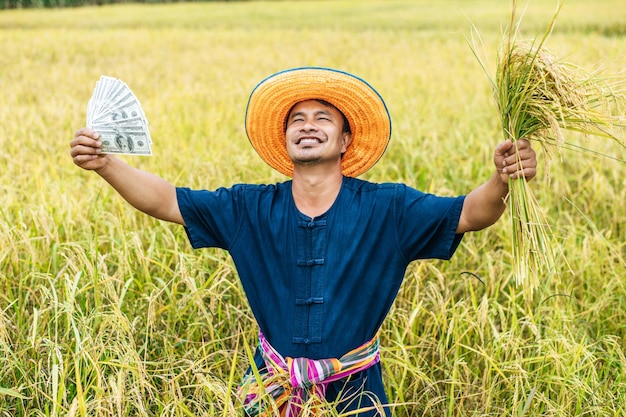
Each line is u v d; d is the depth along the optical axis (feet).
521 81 8.04
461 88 34.06
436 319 11.50
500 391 10.61
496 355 10.80
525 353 11.89
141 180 8.67
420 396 10.86
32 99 33.99
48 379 9.54
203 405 9.64
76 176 19.35
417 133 24.14
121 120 8.25
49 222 14.19
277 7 119.14
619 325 12.45
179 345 11.51
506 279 13.01
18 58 48.91
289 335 8.52
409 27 81.10
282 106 8.88
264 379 8.84
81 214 15.10
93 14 105.81
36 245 13.79
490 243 15.90
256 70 43.04
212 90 34.14
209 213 8.84
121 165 8.61
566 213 16.60
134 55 52.34
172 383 9.09
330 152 8.55
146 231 15.28
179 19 96.02
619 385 10.34
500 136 24.97
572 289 13.56
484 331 11.85
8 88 35.53
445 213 8.35
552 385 10.89
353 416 8.70
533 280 8.33
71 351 9.93
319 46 55.06
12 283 12.49
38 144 23.70
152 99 31.50
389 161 20.90
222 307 12.87
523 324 11.47
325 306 8.43
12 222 15.06
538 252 8.18
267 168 19.01
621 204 17.65
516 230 8.18
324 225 8.54
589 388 10.14
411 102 30.01
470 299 12.59
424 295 13.15
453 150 22.08
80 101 32.65
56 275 12.28
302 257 8.52
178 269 13.15
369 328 8.71
